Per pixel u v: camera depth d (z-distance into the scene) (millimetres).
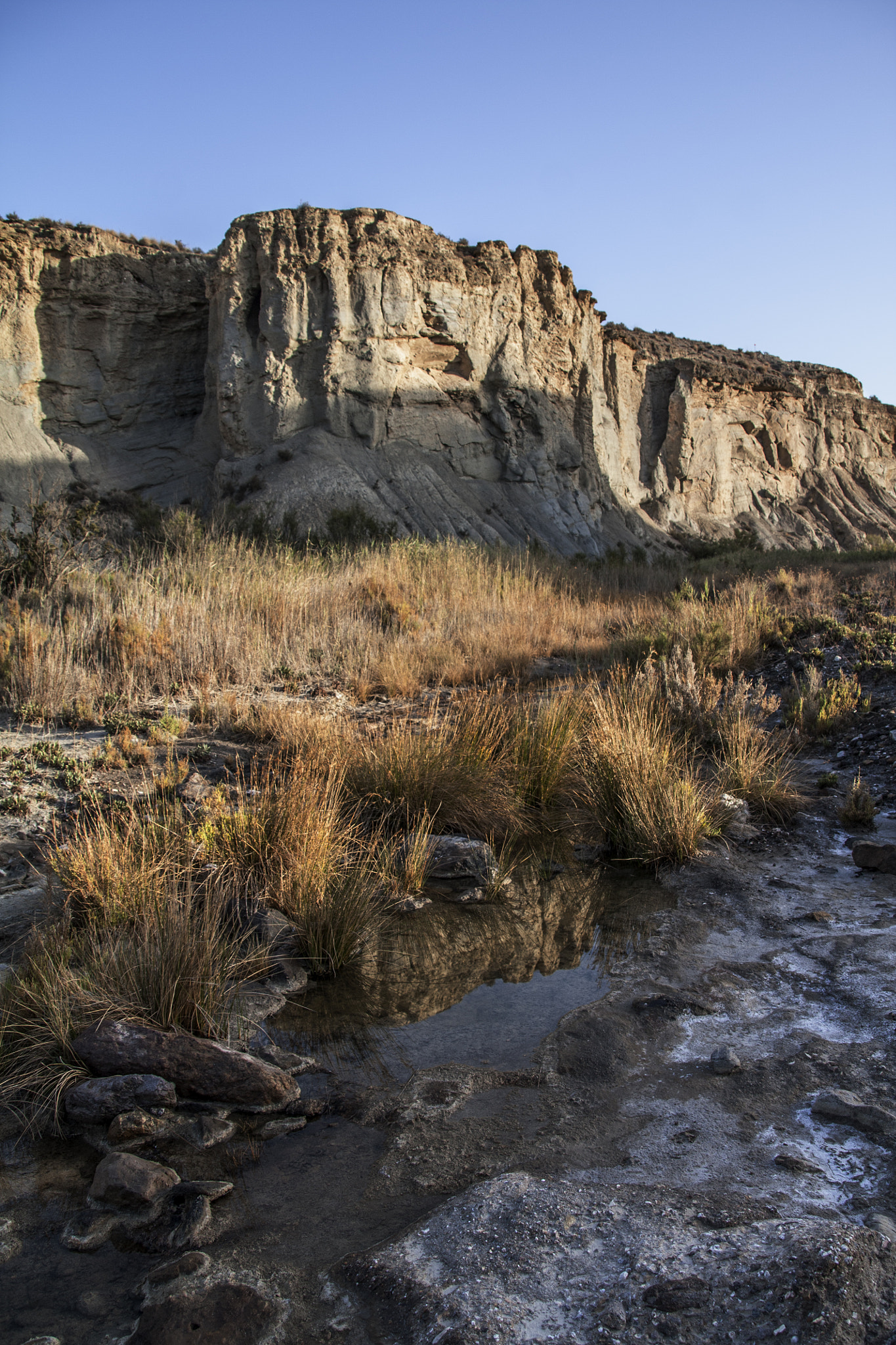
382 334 40562
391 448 41156
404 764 5738
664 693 7801
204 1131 2820
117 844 4426
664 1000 3541
